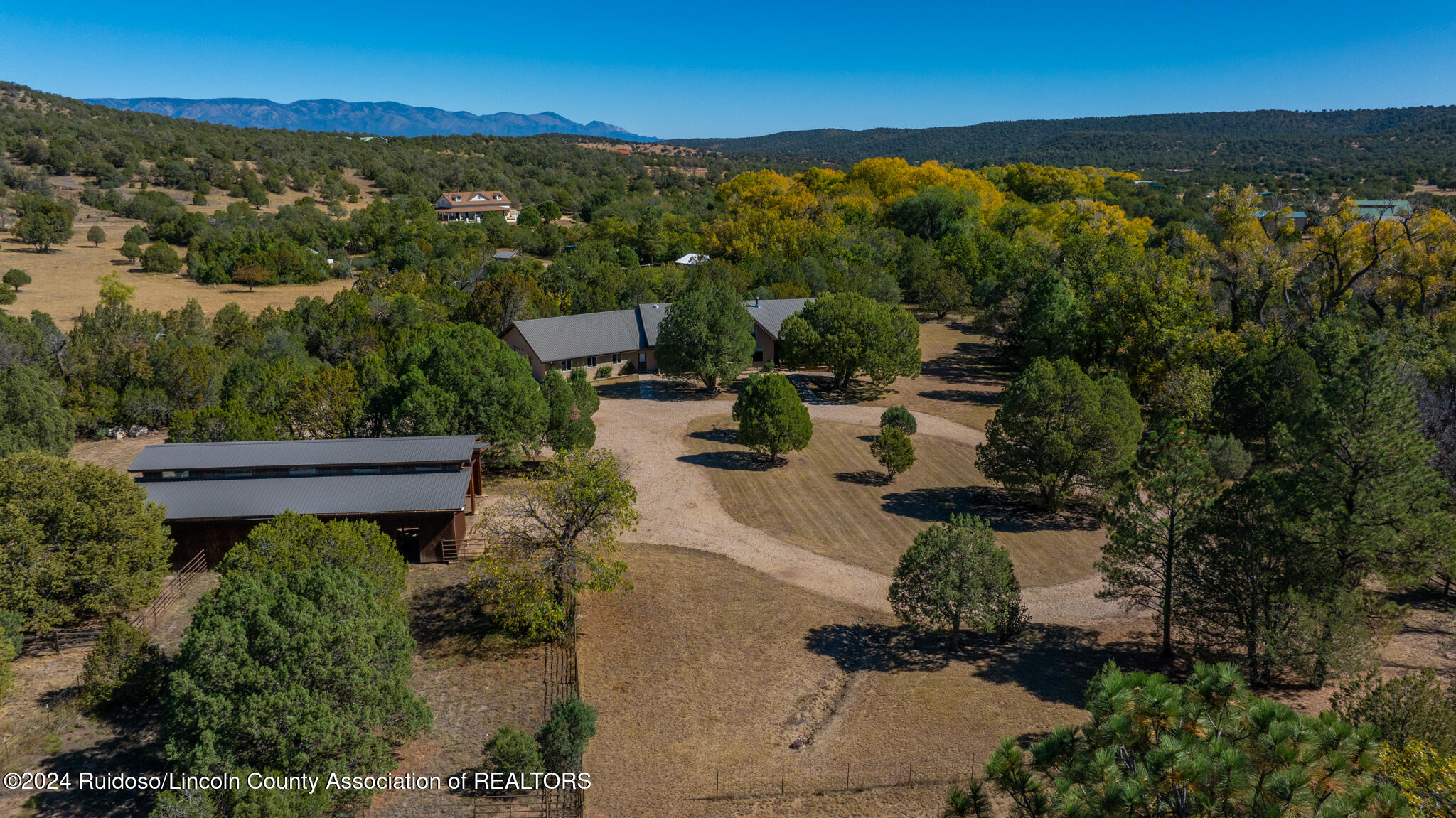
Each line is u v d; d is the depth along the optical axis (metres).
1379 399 31.09
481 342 56.72
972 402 77.75
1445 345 60.59
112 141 195.88
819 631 37.84
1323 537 30.80
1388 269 71.94
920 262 124.25
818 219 149.00
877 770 27.36
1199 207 186.88
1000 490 55.94
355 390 57.53
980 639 37.12
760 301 92.75
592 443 59.50
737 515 51.66
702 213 196.88
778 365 90.44
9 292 98.62
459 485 44.88
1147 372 70.25
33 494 33.72
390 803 25.91
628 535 48.44
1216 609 32.34
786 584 42.56
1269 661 30.47
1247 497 32.41
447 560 43.94
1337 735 15.00
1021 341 89.38
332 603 26.34
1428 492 30.98
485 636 36.94
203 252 129.50
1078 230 113.38
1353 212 72.88
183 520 41.09
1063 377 49.41
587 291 101.62
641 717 31.08
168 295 111.19
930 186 176.25
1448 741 21.81
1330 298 74.56
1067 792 15.34
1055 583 42.91
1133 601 36.44
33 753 27.80
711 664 34.88
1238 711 16.17
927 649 36.19
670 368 77.69
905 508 53.09
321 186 193.62
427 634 37.03
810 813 25.33
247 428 51.12
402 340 69.75
